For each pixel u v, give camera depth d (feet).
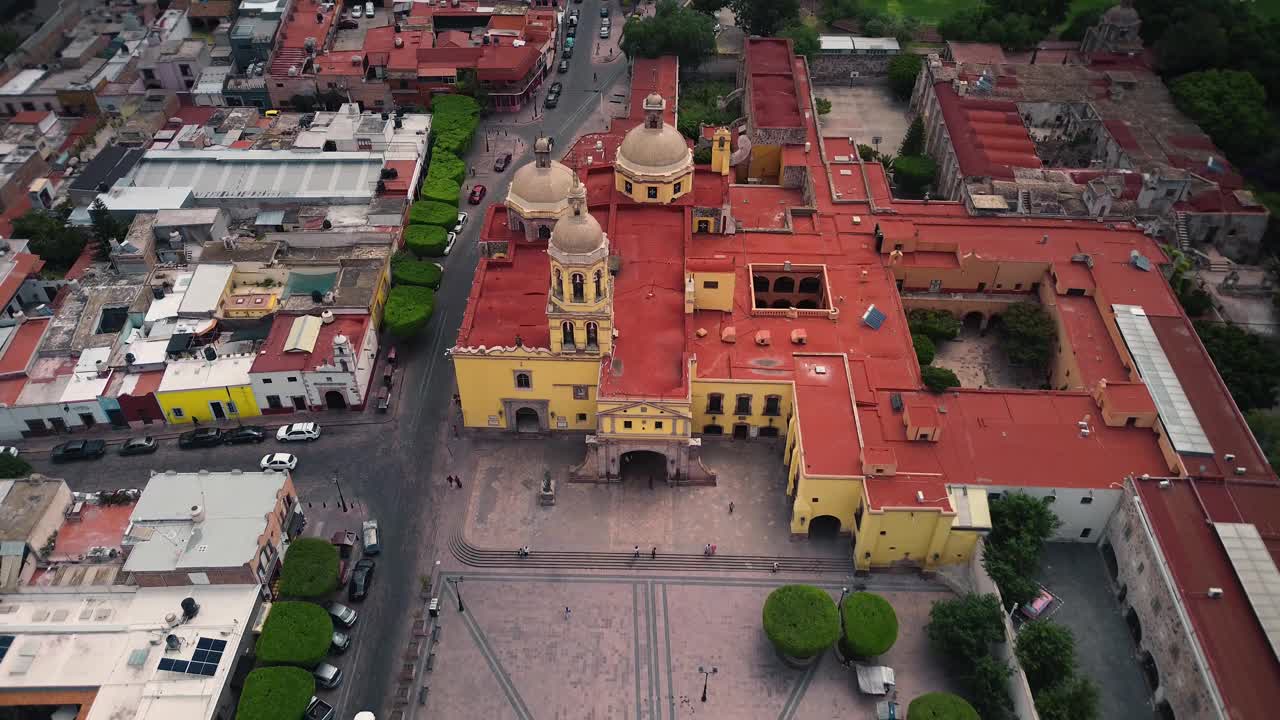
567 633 359.87
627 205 471.21
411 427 440.45
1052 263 461.37
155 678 324.80
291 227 527.40
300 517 394.11
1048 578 367.45
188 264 497.46
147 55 644.27
